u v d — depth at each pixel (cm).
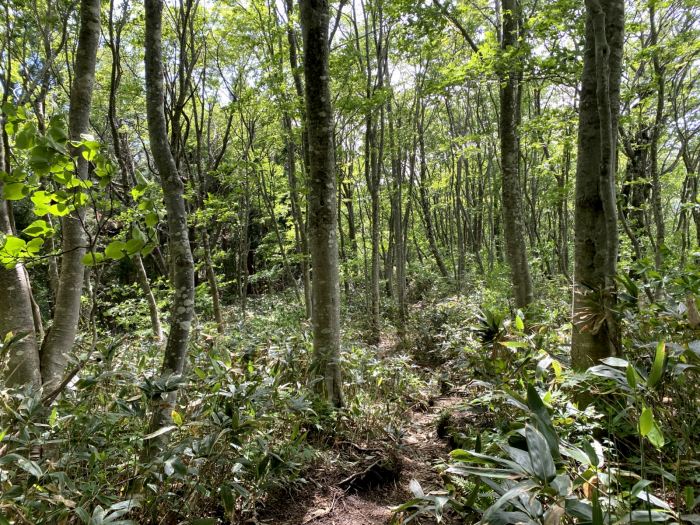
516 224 651
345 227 1947
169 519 230
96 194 231
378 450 370
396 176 1208
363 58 1041
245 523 263
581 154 316
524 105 1251
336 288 421
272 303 1165
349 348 550
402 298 1120
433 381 607
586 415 246
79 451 222
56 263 656
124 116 1017
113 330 848
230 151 1337
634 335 305
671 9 765
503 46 643
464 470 144
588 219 310
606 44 290
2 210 280
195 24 862
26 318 283
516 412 326
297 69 717
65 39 577
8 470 205
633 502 162
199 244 940
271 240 1400
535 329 428
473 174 1641
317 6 394
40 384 278
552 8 516
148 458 232
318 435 370
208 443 226
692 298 241
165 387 233
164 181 287
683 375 227
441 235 2080
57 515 176
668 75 820
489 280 1090
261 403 280
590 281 309
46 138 206
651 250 804
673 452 222
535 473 138
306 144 817
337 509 295
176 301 287
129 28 788
